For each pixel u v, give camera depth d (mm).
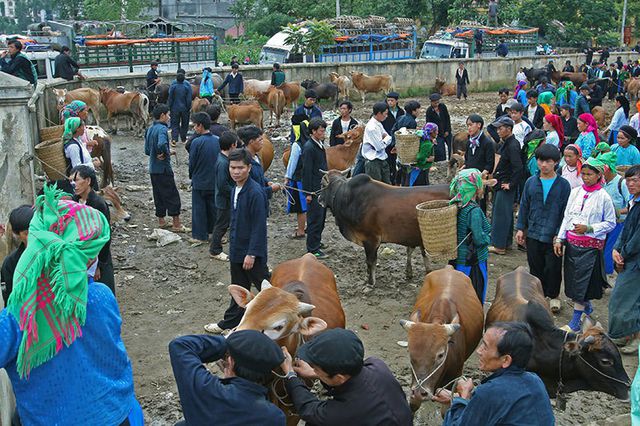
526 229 8008
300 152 10133
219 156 8961
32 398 3363
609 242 8555
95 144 10477
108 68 24766
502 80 35250
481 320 5961
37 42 32344
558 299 8148
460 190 6992
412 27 38312
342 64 28000
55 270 3258
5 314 3297
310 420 3652
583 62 43375
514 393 3584
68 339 3328
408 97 30422
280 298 4344
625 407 6125
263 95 22297
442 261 7117
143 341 7367
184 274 9242
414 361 4855
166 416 5938
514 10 51688
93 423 3430
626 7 61250
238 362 3424
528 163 10984
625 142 10164
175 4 72500
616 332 6863
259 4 60594
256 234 6875
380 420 3537
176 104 17562
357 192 8445
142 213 11883
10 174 9164
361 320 7906
